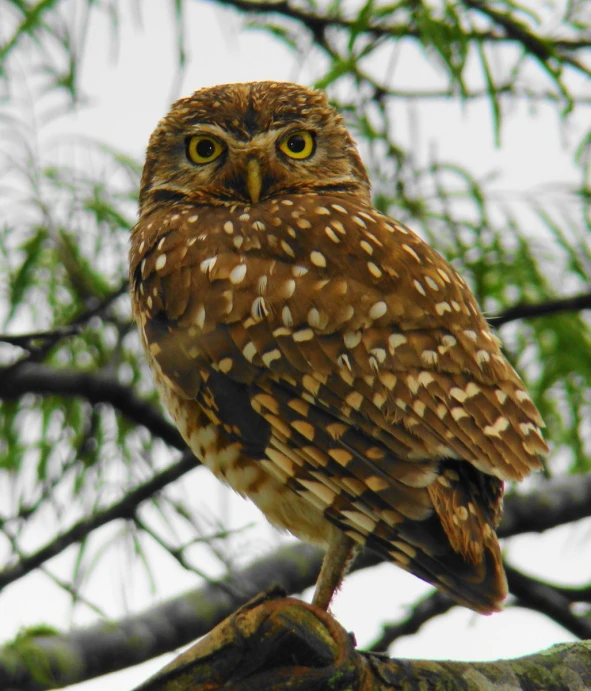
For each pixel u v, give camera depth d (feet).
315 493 24.49
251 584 40.83
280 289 26.20
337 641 21.54
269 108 32.01
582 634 43.45
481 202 40.29
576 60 39.11
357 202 31.30
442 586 23.02
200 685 21.42
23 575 36.55
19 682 37.99
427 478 23.41
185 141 32.14
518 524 43.98
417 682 22.15
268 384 25.64
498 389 25.07
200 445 27.48
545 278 41.73
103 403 41.11
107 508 37.22
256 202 30.71
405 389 24.43
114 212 40.42
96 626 40.29
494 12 37.81
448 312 25.84
